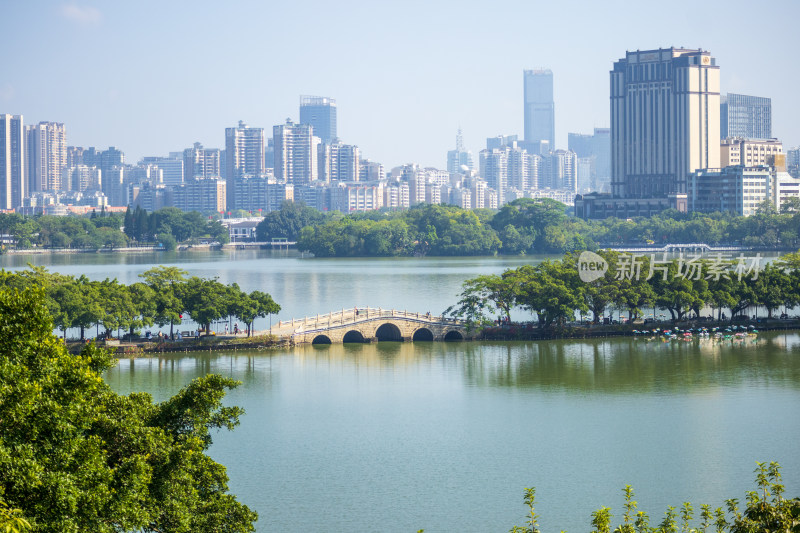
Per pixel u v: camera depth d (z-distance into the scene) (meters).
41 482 76.44
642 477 157.25
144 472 88.81
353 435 179.88
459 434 180.38
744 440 174.62
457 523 139.62
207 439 104.31
